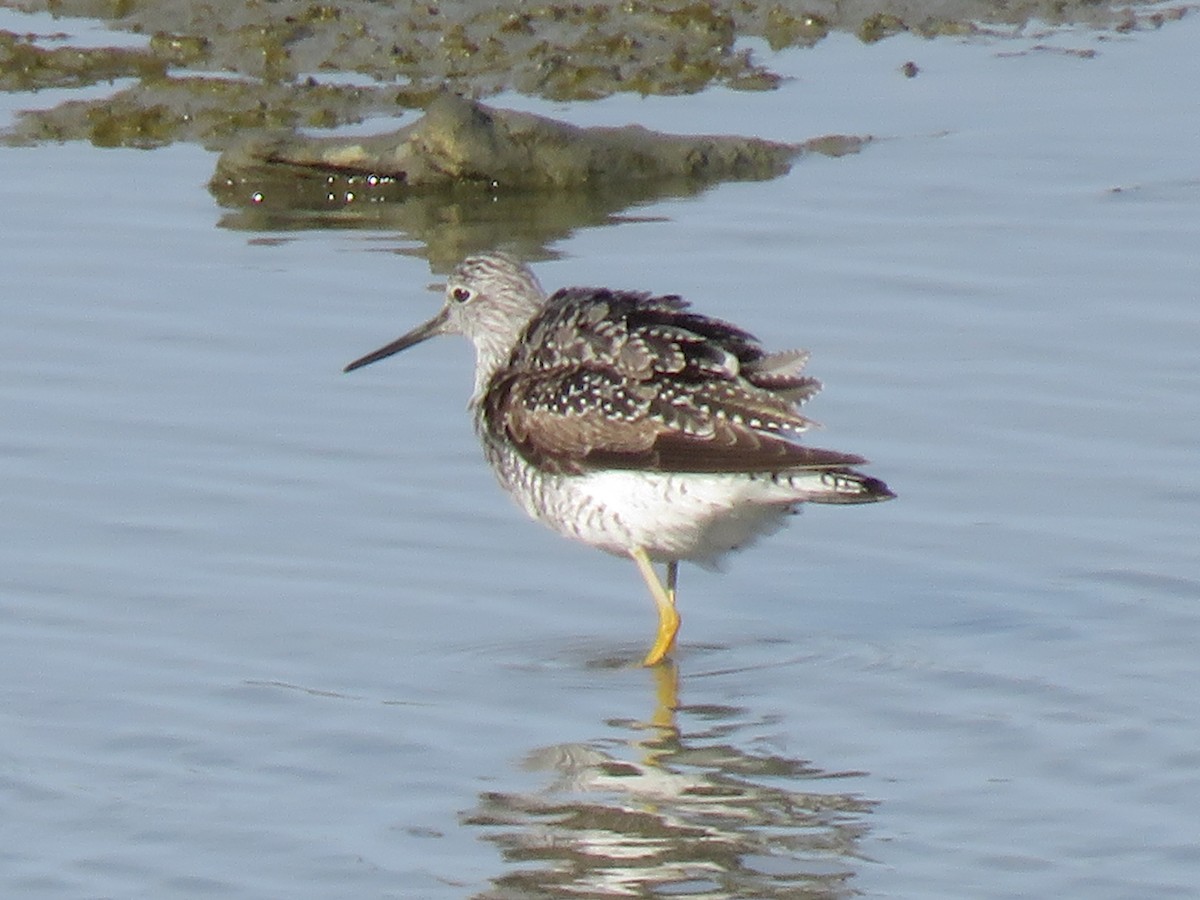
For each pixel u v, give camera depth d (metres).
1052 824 10.73
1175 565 13.63
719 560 13.21
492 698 12.35
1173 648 12.64
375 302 18.02
